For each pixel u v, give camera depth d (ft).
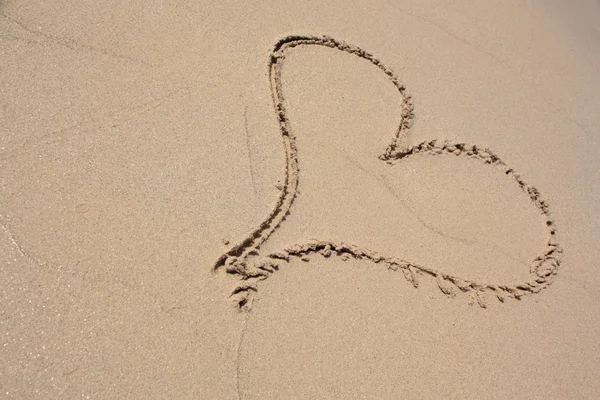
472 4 3.77
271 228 2.74
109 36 3.00
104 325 2.40
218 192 2.76
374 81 3.25
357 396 2.51
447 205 3.00
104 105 2.83
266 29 3.24
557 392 2.71
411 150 3.10
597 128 3.48
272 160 2.89
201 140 2.86
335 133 3.05
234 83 3.04
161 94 2.92
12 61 2.82
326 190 2.90
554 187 3.19
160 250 2.58
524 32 3.76
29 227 2.51
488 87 3.43
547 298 2.89
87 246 2.52
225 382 2.42
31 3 2.97
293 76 3.15
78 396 2.29
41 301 2.39
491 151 3.20
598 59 3.81
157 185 2.71
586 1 4.11
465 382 2.64
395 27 3.48
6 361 2.28
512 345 2.75
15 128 2.68
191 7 3.20
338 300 2.67
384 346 2.62
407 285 2.76
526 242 3.00
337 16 3.41
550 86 3.56
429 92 3.30
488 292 2.83
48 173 2.63
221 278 2.59
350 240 2.80
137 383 2.35
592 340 2.85
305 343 2.55
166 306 2.48
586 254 3.05
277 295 2.61
